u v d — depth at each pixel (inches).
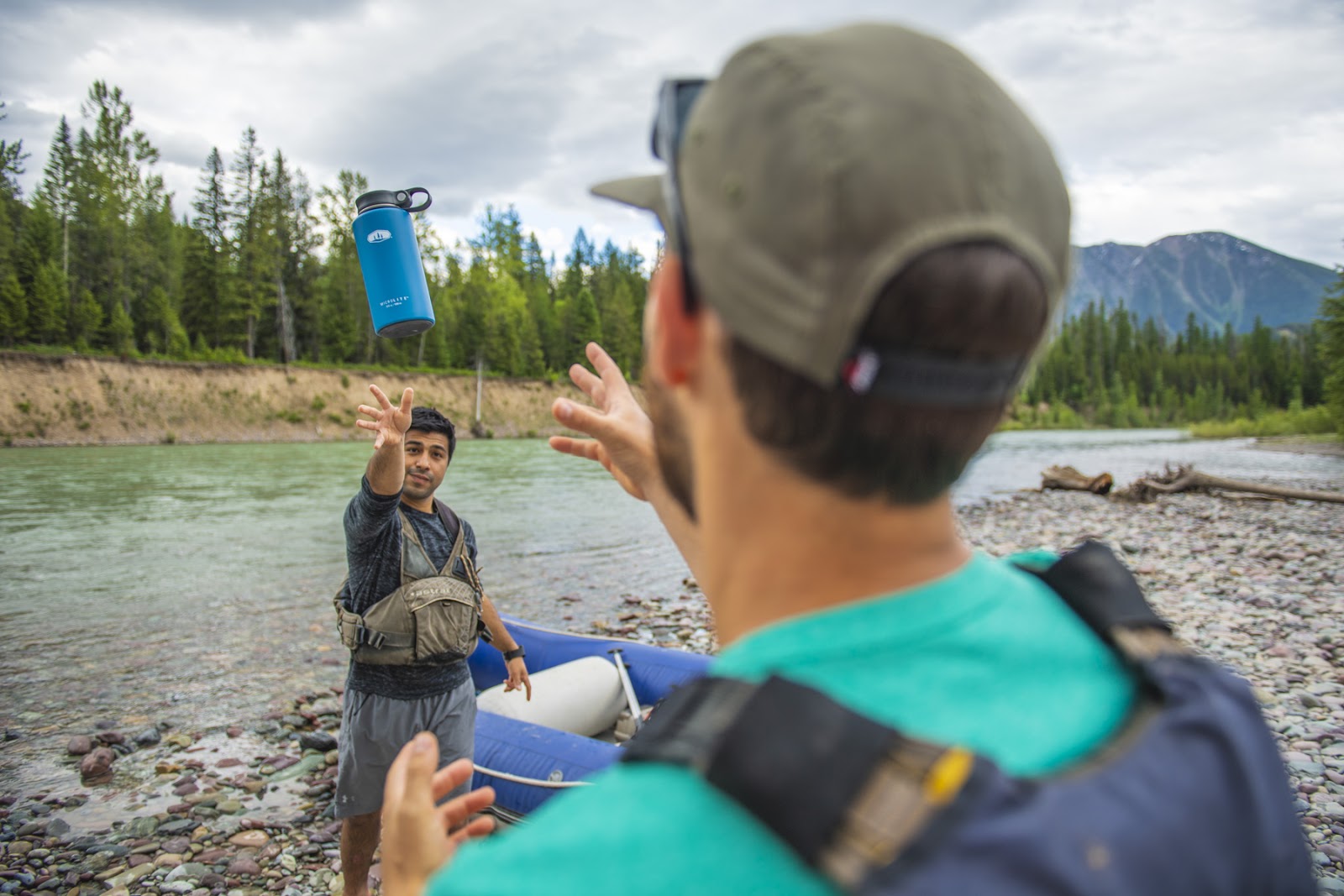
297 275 3661.4
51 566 551.2
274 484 1157.1
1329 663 294.0
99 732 260.4
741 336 20.7
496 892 18.2
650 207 26.8
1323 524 682.2
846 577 21.6
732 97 21.7
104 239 3376.0
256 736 261.1
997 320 19.4
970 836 15.8
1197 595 410.6
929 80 20.4
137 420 2470.5
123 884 178.5
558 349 4030.5
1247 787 20.1
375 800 148.2
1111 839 17.0
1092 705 21.0
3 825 203.6
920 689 19.9
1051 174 21.7
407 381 3157.0
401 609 143.6
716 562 23.5
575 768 167.8
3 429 2228.1
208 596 461.7
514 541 643.5
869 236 19.0
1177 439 3154.5
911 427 19.8
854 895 15.5
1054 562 26.5
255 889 176.6
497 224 5280.5
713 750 17.9
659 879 17.3
